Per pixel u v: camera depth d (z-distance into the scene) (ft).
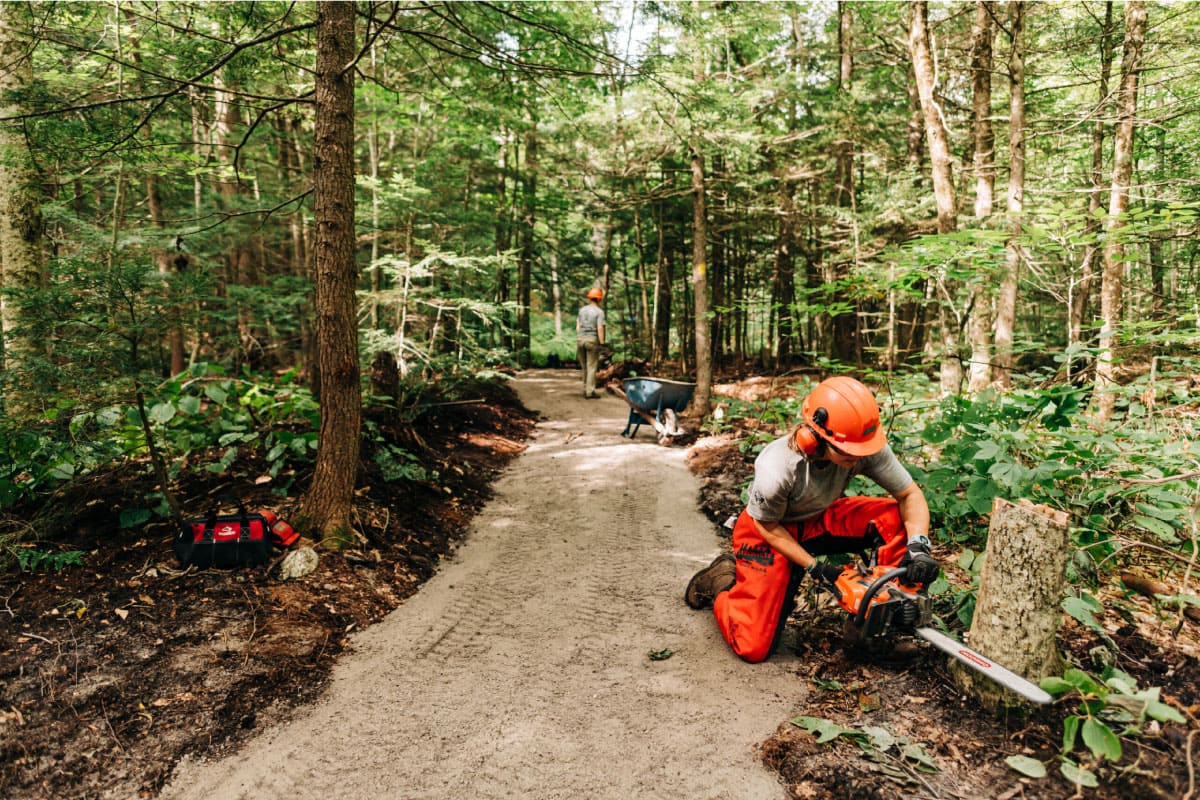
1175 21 25.57
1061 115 27.02
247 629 10.29
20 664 8.81
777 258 43.32
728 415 26.40
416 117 35.88
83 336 11.82
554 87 21.02
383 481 16.89
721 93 25.88
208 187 31.94
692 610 11.96
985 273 15.29
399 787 7.45
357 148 37.55
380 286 37.35
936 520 13.12
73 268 11.67
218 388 16.07
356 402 13.62
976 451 12.18
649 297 57.41
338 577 12.23
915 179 32.65
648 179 35.50
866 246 31.81
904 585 8.82
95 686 8.64
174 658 9.41
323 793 7.37
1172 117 22.08
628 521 17.03
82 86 16.78
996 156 33.60
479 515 17.49
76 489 13.10
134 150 15.47
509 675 9.81
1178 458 11.46
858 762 7.38
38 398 12.03
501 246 44.27
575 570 13.91
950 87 36.32
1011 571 7.75
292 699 9.13
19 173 18.01
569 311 72.74
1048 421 12.60
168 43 16.67
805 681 9.39
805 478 9.15
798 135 33.45
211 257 29.12
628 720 8.62
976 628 8.22
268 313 32.30
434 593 12.77
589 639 10.91
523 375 42.88
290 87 21.20
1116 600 10.50
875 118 36.86
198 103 17.28
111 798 7.22
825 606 11.41
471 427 25.80
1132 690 7.56
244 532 11.87
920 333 38.91
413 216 30.71
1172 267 25.43
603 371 42.19
